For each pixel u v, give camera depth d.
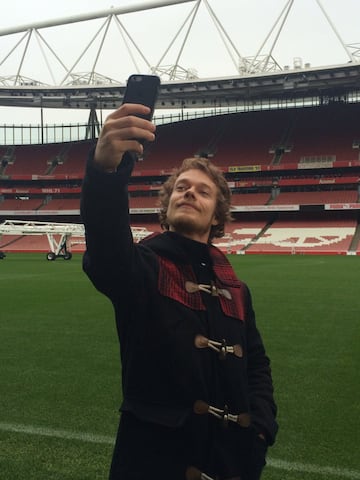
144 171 67.50
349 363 8.27
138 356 2.10
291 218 63.94
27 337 10.54
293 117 68.62
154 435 2.03
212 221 2.46
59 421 5.60
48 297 17.55
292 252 55.16
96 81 60.69
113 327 11.71
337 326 11.72
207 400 2.07
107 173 1.89
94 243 1.95
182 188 2.40
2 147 78.25
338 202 59.53
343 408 6.02
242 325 2.33
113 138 1.81
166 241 2.26
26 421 5.60
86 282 23.06
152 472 1.99
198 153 68.12
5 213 70.31
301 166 61.69
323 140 64.06
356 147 61.84
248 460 2.17
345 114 66.25
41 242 66.69
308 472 4.36
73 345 9.74
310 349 9.34
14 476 4.27
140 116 1.86
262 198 63.94
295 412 5.90
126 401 2.13
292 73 51.56
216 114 76.81
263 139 67.19
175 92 59.94
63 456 4.68
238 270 29.94
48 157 75.50
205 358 2.08
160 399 2.06
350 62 51.00
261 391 2.54
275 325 11.87
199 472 1.98
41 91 61.62
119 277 1.99
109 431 5.30
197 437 2.00
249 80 55.09
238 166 64.50
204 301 2.18
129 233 2.03
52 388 6.88
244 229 62.41
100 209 1.92
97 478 4.23
